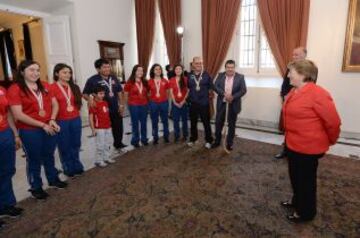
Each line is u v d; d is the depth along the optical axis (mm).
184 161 3266
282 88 3143
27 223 2033
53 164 2596
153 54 6465
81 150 3770
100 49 5680
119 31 6141
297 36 4336
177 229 1925
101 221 2039
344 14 3939
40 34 6332
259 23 4867
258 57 5016
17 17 6621
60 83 2629
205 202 2295
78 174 2926
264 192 2453
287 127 1818
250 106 5074
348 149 3643
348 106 4141
